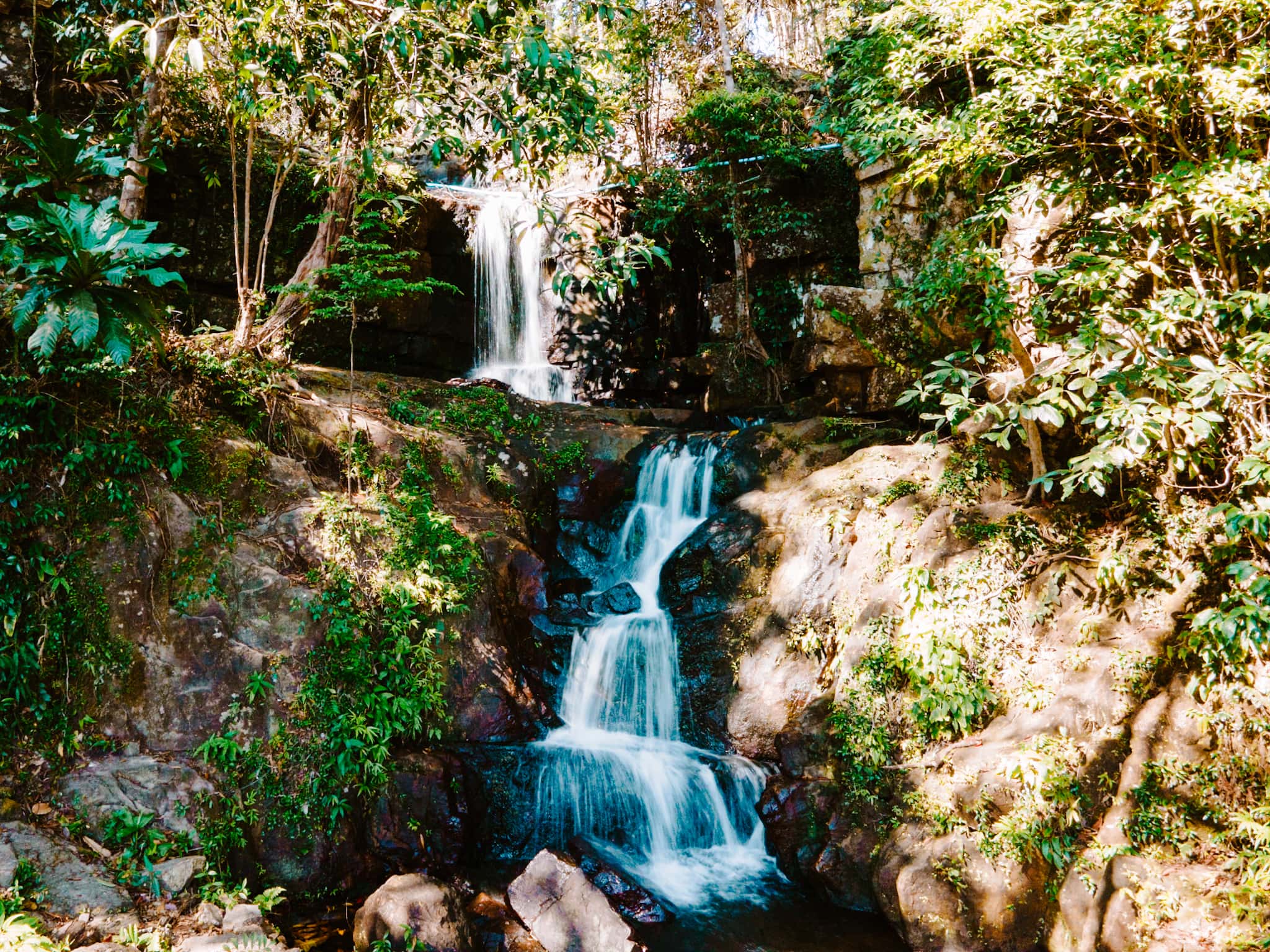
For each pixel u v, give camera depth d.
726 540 8.71
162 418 6.79
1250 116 6.35
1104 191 7.18
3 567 5.76
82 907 4.89
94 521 6.19
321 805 6.13
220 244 11.22
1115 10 6.09
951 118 8.05
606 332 14.08
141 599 6.18
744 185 13.24
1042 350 8.30
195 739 6.05
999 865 5.40
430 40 5.98
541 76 5.73
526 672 7.82
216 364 7.37
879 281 11.27
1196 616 5.49
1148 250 6.29
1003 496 7.61
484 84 8.51
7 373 6.12
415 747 6.80
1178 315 5.56
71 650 5.90
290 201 11.66
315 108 8.70
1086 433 7.59
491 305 13.78
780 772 6.97
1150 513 6.66
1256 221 6.21
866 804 6.30
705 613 8.44
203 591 6.42
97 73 9.38
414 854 6.27
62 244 5.14
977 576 6.83
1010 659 6.53
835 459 9.23
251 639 6.45
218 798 5.83
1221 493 6.55
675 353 14.12
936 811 5.82
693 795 7.01
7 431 5.90
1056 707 5.92
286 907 5.80
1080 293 7.07
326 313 8.58
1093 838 5.33
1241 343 5.53
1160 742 5.49
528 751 7.06
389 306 12.32
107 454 6.30
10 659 5.64
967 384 5.98
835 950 5.65
